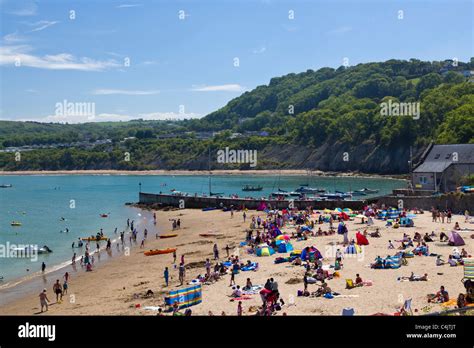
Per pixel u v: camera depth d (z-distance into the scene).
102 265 62.97
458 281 40.09
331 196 123.94
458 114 173.88
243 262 52.25
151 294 45.34
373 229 66.44
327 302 36.75
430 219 71.81
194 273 52.12
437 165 100.31
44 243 83.75
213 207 114.62
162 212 118.25
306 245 59.03
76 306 43.81
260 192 171.62
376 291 38.75
